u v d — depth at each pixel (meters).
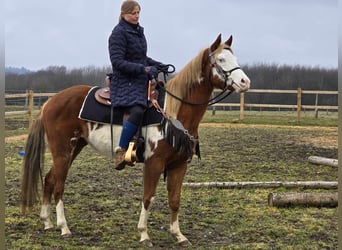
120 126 4.43
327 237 4.71
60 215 4.64
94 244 4.39
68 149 4.68
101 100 4.54
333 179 7.79
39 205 5.50
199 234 4.79
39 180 4.78
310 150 11.45
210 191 6.73
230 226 5.07
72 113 4.64
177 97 4.34
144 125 4.33
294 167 8.96
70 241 4.45
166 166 4.48
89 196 6.33
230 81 4.25
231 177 7.84
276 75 35.75
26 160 4.73
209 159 9.79
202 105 4.41
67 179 7.46
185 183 6.96
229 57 4.29
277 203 5.81
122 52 4.29
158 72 4.55
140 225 4.44
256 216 5.45
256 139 13.70
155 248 4.34
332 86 34.81
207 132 15.66
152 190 4.38
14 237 4.52
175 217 4.54
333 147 12.05
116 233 4.74
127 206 5.84
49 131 4.69
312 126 17.94
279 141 13.25
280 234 4.79
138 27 4.43
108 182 7.31
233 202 6.11
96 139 4.59
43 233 4.69
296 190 6.86
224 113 24.27
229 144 12.45
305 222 5.21
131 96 4.29
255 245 4.41
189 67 4.36
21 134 13.77
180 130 4.24
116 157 4.34
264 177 7.90
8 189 6.60
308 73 35.50
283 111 27.12
